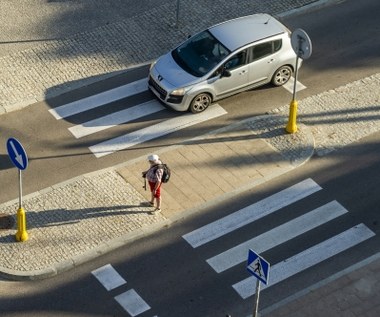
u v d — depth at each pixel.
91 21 31.22
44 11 31.50
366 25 32.00
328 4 32.62
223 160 26.84
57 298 22.98
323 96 29.27
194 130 27.78
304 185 26.27
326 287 23.31
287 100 29.03
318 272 23.94
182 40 30.72
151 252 24.20
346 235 24.92
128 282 23.45
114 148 27.09
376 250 24.53
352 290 23.28
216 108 28.53
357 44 31.27
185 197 25.64
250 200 25.73
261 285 23.50
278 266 24.03
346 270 23.78
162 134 27.62
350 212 25.55
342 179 26.52
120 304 22.94
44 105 28.28
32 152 26.78
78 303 22.89
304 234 24.92
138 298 23.08
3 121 27.67
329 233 24.97
